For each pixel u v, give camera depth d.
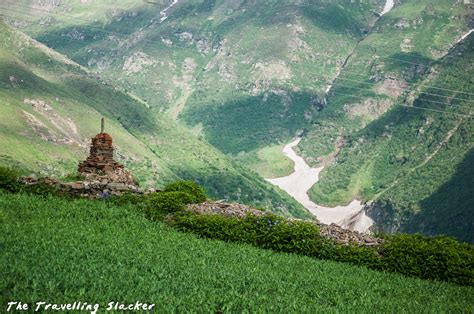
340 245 24.05
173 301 14.01
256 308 14.44
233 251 21.53
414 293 18.88
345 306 15.80
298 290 16.95
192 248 20.59
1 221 20.61
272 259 21.22
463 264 22.56
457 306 17.36
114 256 17.61
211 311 13.70
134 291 14.33
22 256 15.82
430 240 24.86
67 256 16.72
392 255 23.08
